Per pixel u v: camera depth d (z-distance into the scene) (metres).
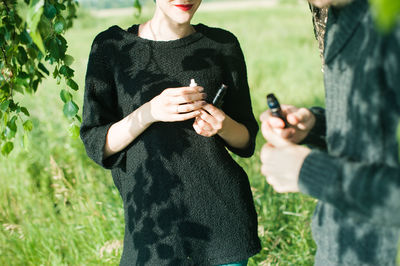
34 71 2.22
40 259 3.13
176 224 1.64
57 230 3.35
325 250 1.24
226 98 1.82
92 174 4.29
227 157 1.73
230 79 1.79
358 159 1.09
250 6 35.47
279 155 1.16
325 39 1.21
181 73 1.70
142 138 1.67
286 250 3.04
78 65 7.90
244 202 1.72
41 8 1.32
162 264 1.63
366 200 0.98
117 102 1.78
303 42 12.66
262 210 3.29
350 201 1.00
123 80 1.70
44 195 3.98
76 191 3.77
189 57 1.71
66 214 3.58
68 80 1.94
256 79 8.33
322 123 1.39
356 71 1.06
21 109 2.09
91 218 3.30
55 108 5.38
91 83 1.71
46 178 4.28
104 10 29.28
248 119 1.86
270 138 1.31
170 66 1.70
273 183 1.19
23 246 3.20
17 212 3.80
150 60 1.69
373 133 1.04
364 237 1.13
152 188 1.65
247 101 1.86
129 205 1.72
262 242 3.01
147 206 1.65
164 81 1.69
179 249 1.63
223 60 1.77
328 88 1.19
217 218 1.66
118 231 3.14
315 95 6.51
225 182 1.69
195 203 1.64
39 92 5.83
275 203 3.44
